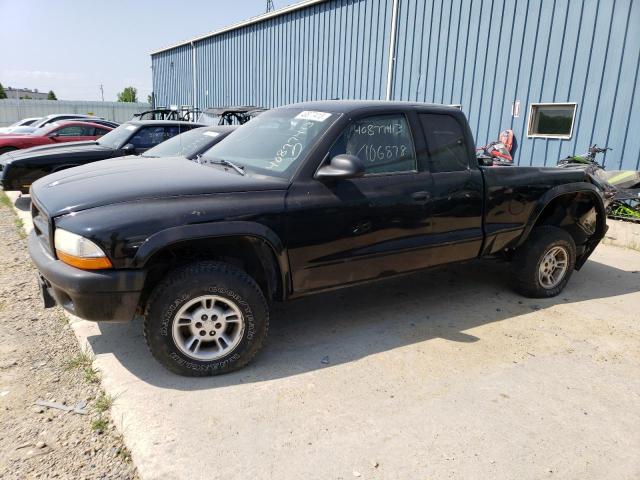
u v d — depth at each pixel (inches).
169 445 100.5
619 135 319.3
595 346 152.6
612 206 298.4
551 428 111.4
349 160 130.1
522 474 96.8
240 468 95.3
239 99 748.0
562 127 352.2
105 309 114.3
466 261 174.2
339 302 181.9
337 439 104.7
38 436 104.3
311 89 585.0
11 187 297.6
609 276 226.7
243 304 125.0
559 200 195.6
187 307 120.6
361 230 141.8
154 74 1097.4
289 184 132.0
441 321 167.5
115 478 93.7
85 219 112.4
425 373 132.8
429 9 429.7
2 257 226.4
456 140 166.1
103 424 108.5
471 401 120.5
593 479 96.4
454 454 101.6
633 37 305.9
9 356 135.9
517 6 366.0
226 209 121.6
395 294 191.9
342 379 128.2
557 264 193.9
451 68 419.2
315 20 563.8
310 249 134.5
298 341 149.3
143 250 112.3
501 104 386.3
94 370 128.9
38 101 1320.1
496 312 177.0
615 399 124.0
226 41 762.8
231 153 158.1
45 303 133.0
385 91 483.5
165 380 124.0
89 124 510.0
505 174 174.2
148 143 331.3
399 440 105.1
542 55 355.3
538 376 133.5
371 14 488.1
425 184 154.0
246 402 116.3
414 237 154.4
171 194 120.7
